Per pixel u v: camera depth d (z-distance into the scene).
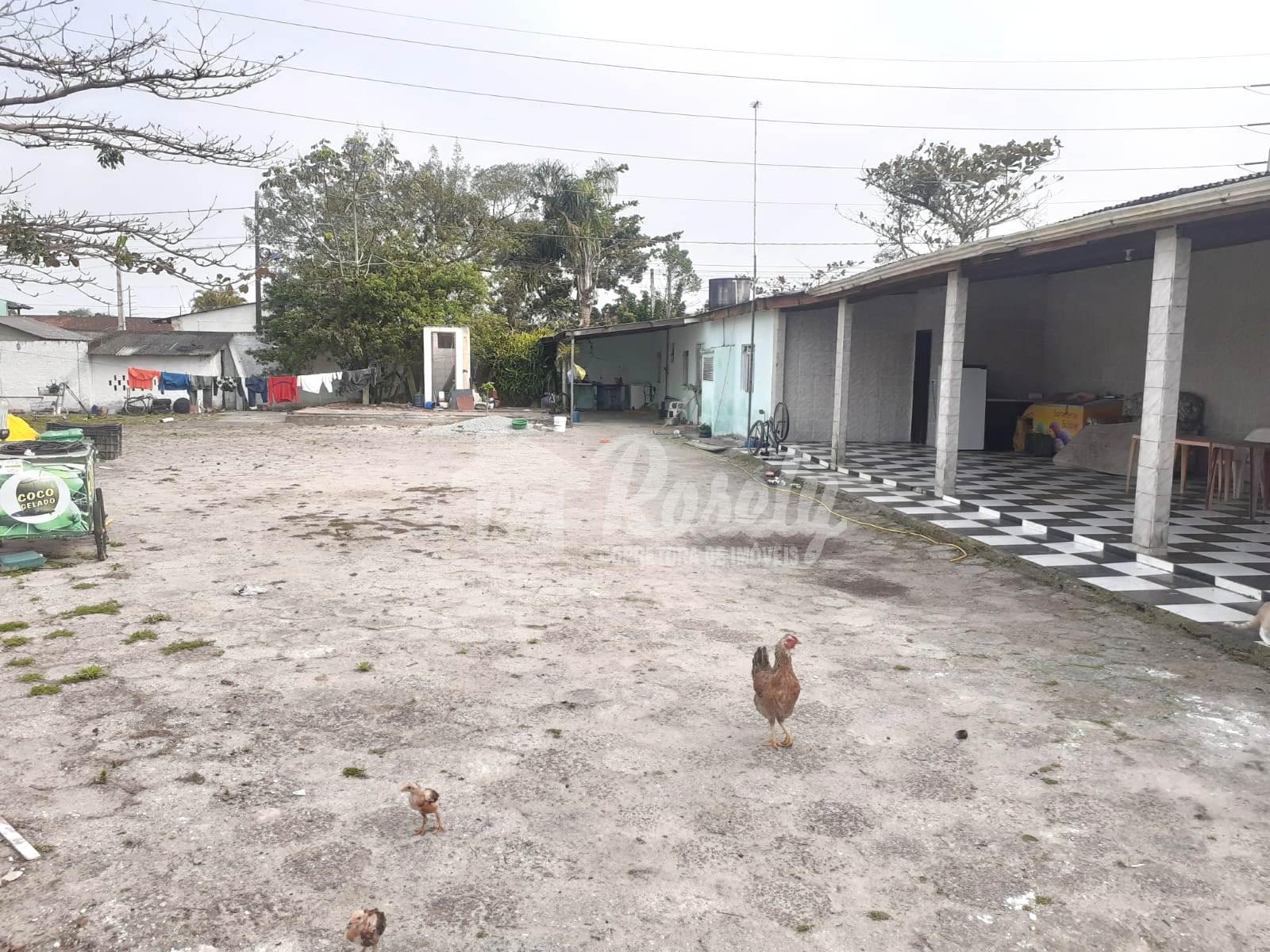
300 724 3.87
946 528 8.59
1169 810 3.19
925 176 31.12
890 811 3.18
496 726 3.88
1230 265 10.95
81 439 7.85
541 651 4.93
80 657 4.68
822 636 5.31
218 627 5.25
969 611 5.91
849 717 4.05
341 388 28.84
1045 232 7.44
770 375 16.39
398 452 15.95
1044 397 15.55
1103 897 2.65
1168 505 7.15
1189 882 2.73
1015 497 10.17
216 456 15.02
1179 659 4.90
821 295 13.24
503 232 34.78
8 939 2.36
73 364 31.09
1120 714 4.09
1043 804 3.23
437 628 5.33
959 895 2.66
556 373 30.45
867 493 10.85
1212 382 11.32
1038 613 5.85
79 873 2.68
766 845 2.94
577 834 2.99
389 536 8.14
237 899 2.57
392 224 31.84
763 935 2.46
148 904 2.53
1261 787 3.37
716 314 18.80
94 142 7.88
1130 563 7.10
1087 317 14.82
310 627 5.30
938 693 4.36
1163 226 6.64
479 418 24.12
